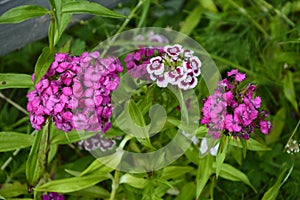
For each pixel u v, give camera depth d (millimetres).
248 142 692
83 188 698
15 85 650
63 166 804
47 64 610
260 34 978
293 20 972
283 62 914
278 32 950
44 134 659
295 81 932
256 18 972
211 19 959
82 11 636
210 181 796
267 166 834
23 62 973
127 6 921
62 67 616
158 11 1014
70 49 881
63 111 617
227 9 989
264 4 947
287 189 808
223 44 938
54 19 642
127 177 713
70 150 866
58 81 617
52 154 747
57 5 621
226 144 639
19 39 816
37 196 737
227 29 1018
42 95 617
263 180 830
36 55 979
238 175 733
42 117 625
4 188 746
